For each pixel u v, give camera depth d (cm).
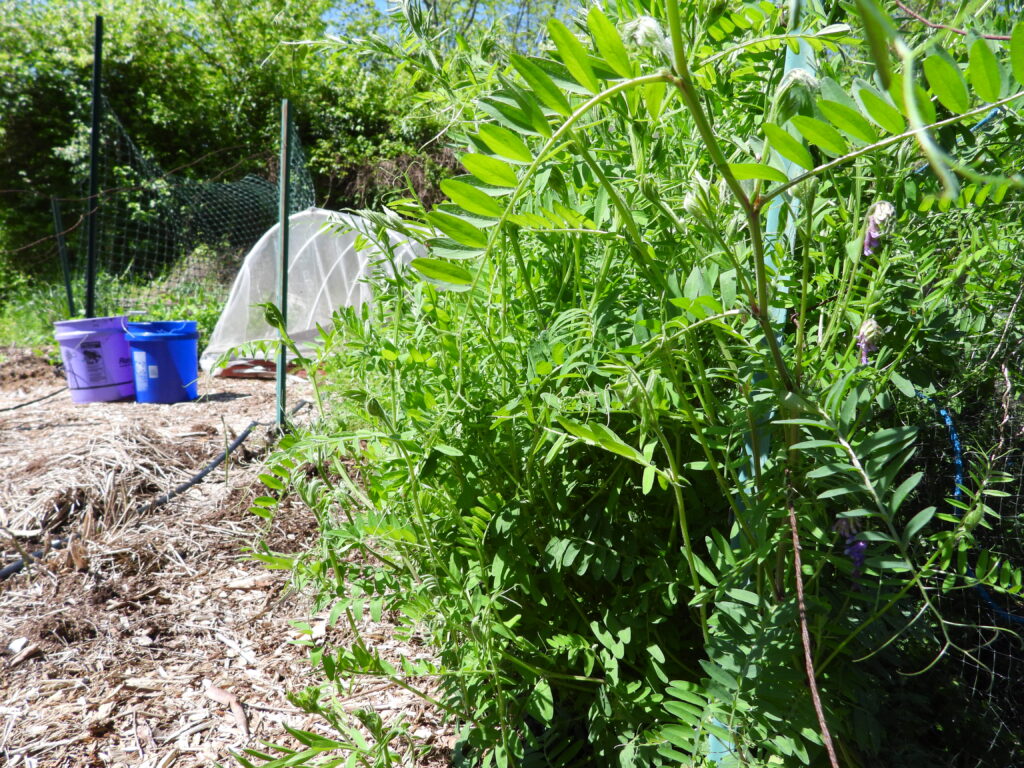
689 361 99
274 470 129
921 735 134
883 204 89
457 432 123
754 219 69
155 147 1417
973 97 86
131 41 1388
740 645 97
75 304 807
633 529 124
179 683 210
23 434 416
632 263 118
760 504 91
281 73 1385
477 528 123
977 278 128
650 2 94
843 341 114
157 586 263
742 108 124
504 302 123
